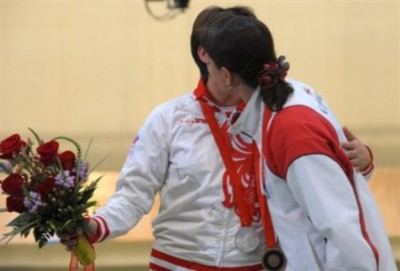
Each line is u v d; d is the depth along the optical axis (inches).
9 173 189.0
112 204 203.2
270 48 181.3
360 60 593.0
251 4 593.0
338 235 162.9
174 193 205.8
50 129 590.6
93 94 591.8
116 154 580.4
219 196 200.5
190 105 209.2
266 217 193.9
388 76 592.7
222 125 205.3
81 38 592.7
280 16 593.9
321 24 593.9
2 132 590.6
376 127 589.6
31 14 591.5
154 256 210.4
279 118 174.2
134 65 593.6
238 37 179.2
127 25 593.0
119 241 506.6
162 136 207.2
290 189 174.9
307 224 177.5
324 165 166.6
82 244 192.1
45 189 182.7
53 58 592.4
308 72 596.1
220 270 199.9
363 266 161.9
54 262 515.2
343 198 166.2
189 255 203.2
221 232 200.4
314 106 178.1
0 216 362.6
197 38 196.2
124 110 591.8
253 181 200.2
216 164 202.2
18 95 591.8
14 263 512.1
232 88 187.2
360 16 592.7
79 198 188.1
